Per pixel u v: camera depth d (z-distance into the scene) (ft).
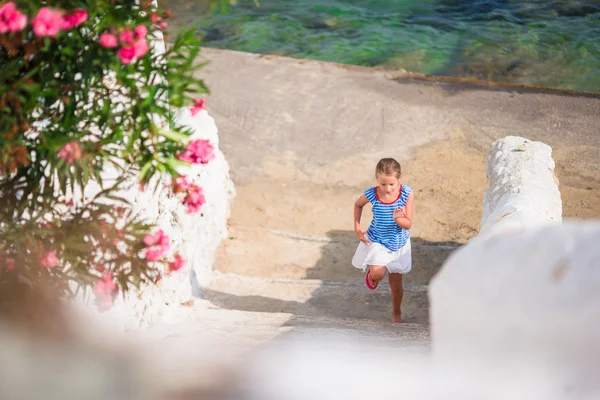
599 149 45.60
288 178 43.37
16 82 13.17
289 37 64.13
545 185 27.35
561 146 46.01
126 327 20.18
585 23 66.08
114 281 15.19
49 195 14.39
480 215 40.27
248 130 47.67
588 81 57.88
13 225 14.06
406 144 46.62
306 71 55.21
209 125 35.37
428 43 63.36
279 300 32.14
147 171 14.17
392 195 27.73
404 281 35.19
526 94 52.47
